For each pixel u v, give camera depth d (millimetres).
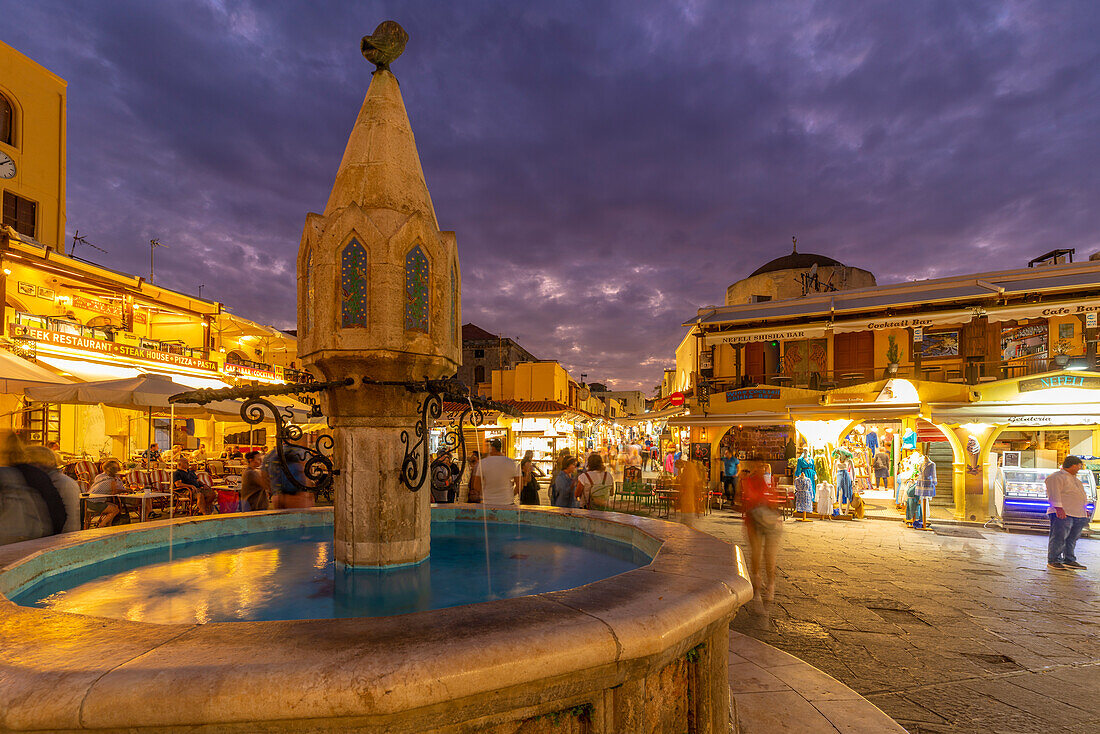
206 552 3988
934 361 20234
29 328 13688
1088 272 17359
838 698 3574
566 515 4625
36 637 1531
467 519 5227
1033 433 16250
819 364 21734
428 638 1520
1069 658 4871
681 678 2139
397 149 3826
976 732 3598
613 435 37969
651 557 3266
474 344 46312
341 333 3512
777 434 18906
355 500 3512
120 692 1281
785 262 30625
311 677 1333
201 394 3117
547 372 30641
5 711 1254
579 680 1655
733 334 21203
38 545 3115
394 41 3934
